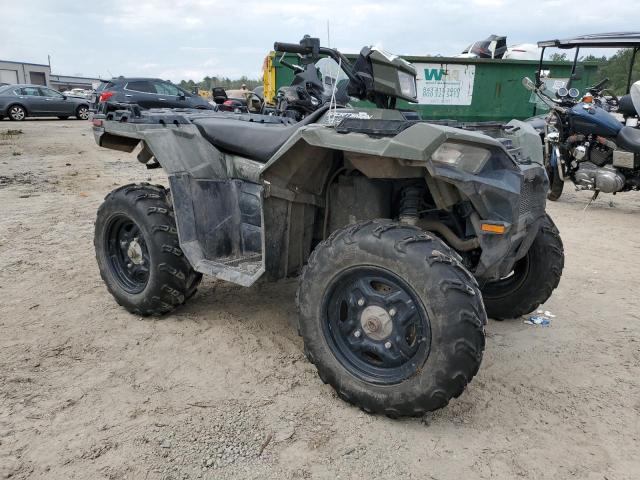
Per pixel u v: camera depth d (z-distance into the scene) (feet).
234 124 11.96
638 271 16.88
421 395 8.12
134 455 7.84
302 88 13.29
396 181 10.34
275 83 36.27
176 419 8.70
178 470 7.59
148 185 12.50
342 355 9.00
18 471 7.47
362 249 8.38
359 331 8.87
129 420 8.65
